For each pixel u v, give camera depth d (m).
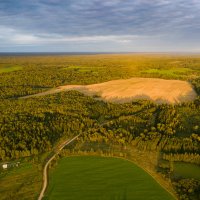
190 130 153.75
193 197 98.88
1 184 109.31
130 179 111.25
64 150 132.75
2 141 135.12
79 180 111.12
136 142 137.88
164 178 110.75
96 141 143.62
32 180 111.50
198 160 121.94
